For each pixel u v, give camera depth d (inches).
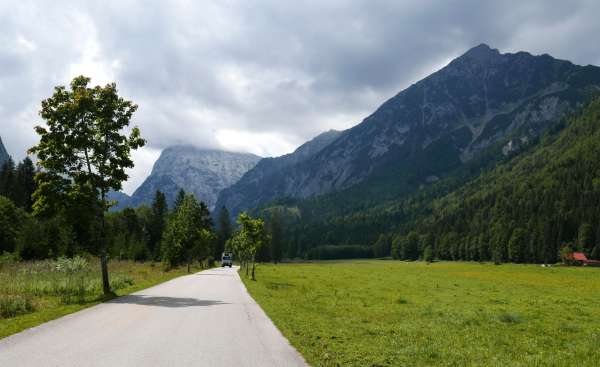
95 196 1090.7
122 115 1145.4
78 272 1440.7
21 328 559.2
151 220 5413.4
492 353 527.5
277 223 7367.1
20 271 1334.9
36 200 1069.1
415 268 4239.7
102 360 402.6
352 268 4215.1
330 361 438.3
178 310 767.7
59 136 1061.8
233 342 502.0
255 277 2146.9
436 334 650.8
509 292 1563.7
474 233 7652.6
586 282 2171.5
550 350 564.1
